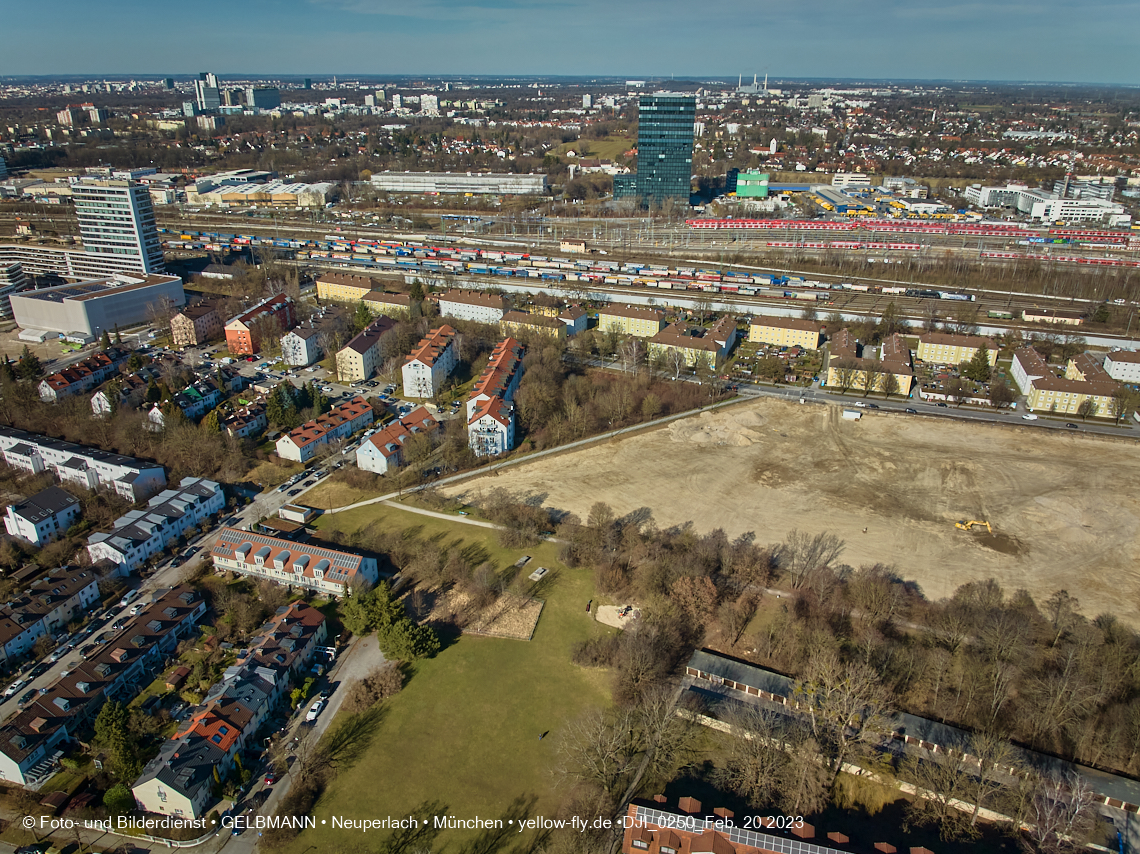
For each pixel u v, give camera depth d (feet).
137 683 531.50
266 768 469.16
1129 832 429.79
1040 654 546.67
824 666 492.95
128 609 602.85
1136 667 515.50
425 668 549.54
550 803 447.83
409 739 489.67
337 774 464.24
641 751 483.51
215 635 572.10
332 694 524.11
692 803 426.10
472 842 423.64
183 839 423.64
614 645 565.12
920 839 429.38
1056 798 420.77
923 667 530.68
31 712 479.41
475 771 467.93
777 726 484.74
